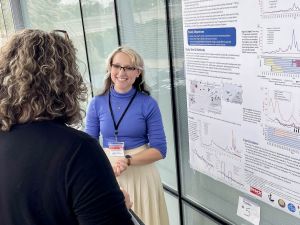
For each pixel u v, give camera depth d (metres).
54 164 0.89
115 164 2.06
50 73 0.95
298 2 1.41
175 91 2.47
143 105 2.15
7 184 0.92
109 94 2.22
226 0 1.75
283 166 1.66
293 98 1.53
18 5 4.88
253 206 2.01
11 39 0.99
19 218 0.92
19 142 0.92
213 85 1.98
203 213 2.49
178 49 2.34
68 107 0.99
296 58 1.47
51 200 0.90
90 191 0.89
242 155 1.89
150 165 2.25
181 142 2.56
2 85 0.95
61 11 3.92
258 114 1.72
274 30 1.54
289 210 1.69
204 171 2.24
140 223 1.23
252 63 1.69
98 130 2.27
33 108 0.93
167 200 2.94
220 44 1.86
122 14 2.90
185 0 2.04
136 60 2.12
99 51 3.40
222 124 1.98
